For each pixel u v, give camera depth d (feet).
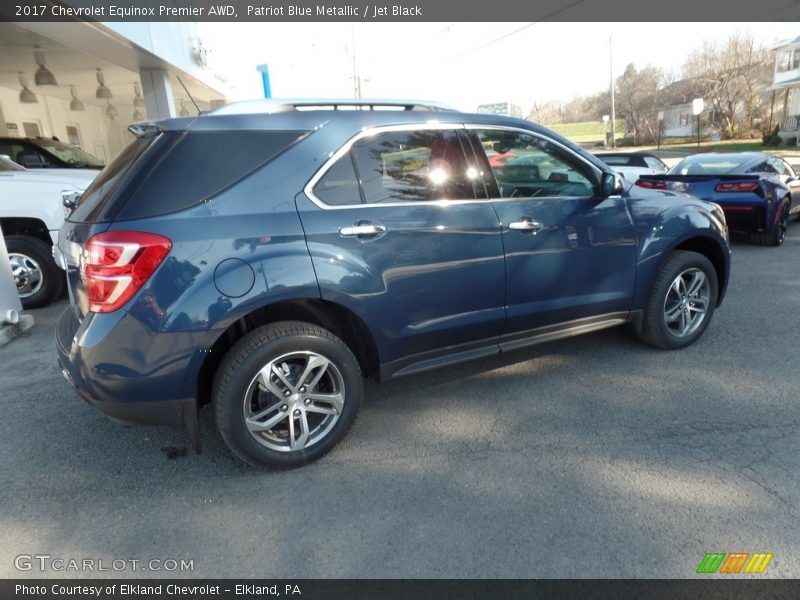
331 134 9.39
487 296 10.81
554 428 10.46
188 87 41.91
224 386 8.64
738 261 24.26
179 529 8.00
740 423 10.36
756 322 15.88
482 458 9.59
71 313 9.97
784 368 12.69
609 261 12.26
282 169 8.94
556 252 11.46
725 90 145.28
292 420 9.23
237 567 7.27
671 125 170.50
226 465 9.59
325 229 9.05
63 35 24.39
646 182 28.48
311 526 8.00
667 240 12.90
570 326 12.27
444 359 10.91
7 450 10.09
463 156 10.56
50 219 18.38
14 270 18.45
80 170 22.94
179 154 8.43
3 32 25.89
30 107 44.91
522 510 8.20
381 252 9.54
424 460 9.59
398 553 7.44
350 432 10.55
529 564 7.18
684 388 11.85
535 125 11.56
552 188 11.64
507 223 10.81
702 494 8.39
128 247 7.88
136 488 8.95
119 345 8.02
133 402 8.29
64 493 8.83
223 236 8.38
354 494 8.71
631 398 11.51
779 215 26.63
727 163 28.58
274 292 8.61
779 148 104.01
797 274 21.45
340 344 9.46
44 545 7.71
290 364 9.27
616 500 8.33
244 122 8.91
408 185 9.95
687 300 13.73
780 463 9.08
